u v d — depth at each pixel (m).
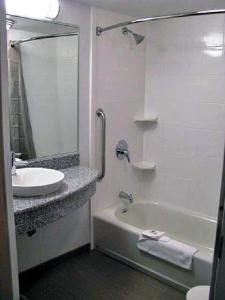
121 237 2.48
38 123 2.20
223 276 0.77
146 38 2.88
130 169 3.01
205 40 2.52
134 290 2.17
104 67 2.54
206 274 2.00
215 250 0.80
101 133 2.62
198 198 2.79
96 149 2.62
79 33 2.32
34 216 1.55
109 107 2.66
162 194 3.05
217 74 2.50
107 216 2.63
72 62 2.33
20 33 1.98
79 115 2.46
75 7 2.25
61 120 2.34
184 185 2.86
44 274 2.34
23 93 2.08
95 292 2.14
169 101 2.84
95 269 2.42
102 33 2.46
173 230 2.94
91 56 2.41
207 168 2.68
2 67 0.78
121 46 2.65
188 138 2.76
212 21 2.46
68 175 2.16
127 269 2.43
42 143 2.25
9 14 1.88
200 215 2.76
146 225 3.11
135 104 2.92
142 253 2.35
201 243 2.76
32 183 1.94
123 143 2.86
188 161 2.80
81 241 2.65
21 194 1.63
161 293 2.14
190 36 2.60
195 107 2.67
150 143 3.05
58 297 2.08
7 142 0.82
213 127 2.59
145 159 3.12
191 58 2.63
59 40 2.21
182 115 2.77
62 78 2.29
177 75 2.74
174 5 2.30
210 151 2.64
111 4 2.29
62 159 2.36
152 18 2.12
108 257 2.61
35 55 2.10
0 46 0.77
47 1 2.00
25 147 2.14
